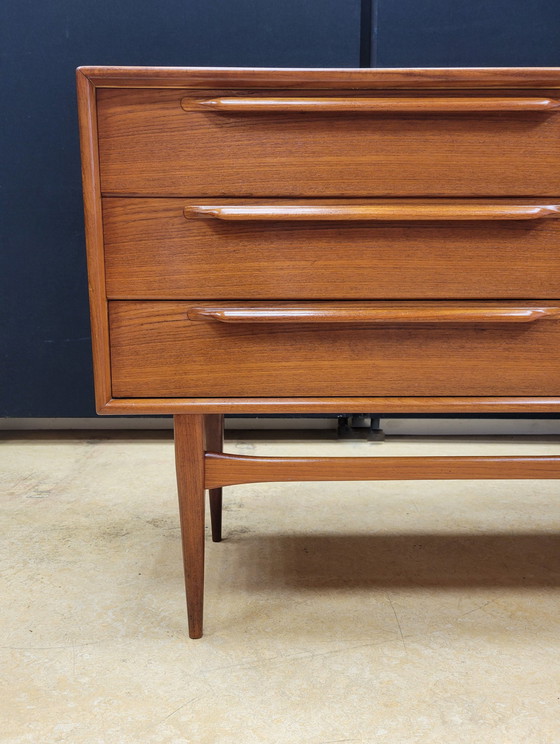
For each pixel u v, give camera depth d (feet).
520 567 4.32
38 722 2.88
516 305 3.14
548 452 6.79
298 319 3.07
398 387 3.22
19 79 6.32
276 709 2.96
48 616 3.71
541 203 3.04
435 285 3.11
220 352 3.16
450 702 3.00
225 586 4.06
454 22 6.14
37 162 6.50
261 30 6.21
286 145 2.96
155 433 7.45
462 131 2.96
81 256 6.68
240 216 2.96
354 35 6.22
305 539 4.75
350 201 3.02
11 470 6.24
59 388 7.00
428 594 3.97
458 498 5.60
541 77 2.87
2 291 6.75
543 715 2.91
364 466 3.38
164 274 3.08
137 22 6.21
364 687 3.10
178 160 2.97
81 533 4.83
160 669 3.25
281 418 7.50
